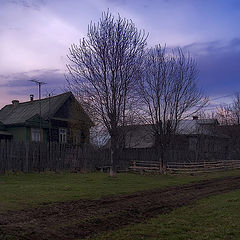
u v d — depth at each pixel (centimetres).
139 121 3033
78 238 880
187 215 1196
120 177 2516
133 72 2622
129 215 1166
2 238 818
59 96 4225
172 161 3681
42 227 946
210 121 5228
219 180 2536
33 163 2633
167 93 3034
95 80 2677
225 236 905
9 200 1322
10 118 4112
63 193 1556
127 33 2620
